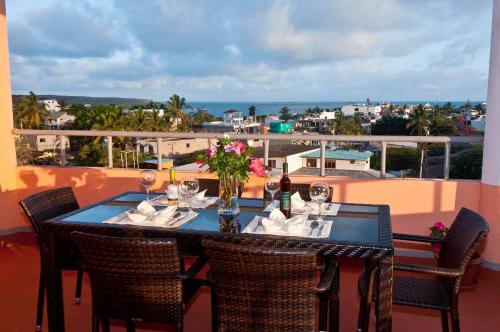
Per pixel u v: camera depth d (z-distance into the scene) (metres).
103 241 1.62
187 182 2.26
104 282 1.72
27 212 2.19
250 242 1.75
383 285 1.69
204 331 2.40
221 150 2.01
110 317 1.77
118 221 2.02
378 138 3.35
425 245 3.34
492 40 2.94
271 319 1.54
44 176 4.03
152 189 3.82
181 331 1.71
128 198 2.59
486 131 3.06
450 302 1.82
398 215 3.38
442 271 1.74
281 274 1.46
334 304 2.26
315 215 2.14
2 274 3.19
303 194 2.69
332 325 2.27
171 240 1.60
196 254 2.32
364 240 1.72
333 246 1.67
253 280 1.50
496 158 2.98
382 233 1.82
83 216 2.13
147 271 1.65
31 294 2.84
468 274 2.84
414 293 1.96
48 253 2.08
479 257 2.91
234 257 1.47
